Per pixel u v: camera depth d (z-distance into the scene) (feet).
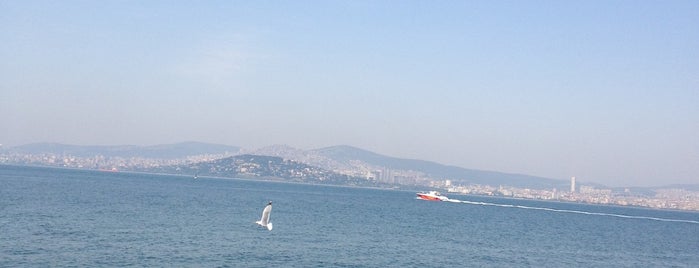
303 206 536.01
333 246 255.09
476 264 233.55
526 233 384.68
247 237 265.75
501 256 259.80
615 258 283.59
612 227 514.68
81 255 197.36
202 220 328.70
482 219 499.51
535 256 267.59
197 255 212.43
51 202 384.68
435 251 260.62
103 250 208.74
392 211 540.11
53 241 219.41
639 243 371.35
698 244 394.52
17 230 239.71
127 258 197.98
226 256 214.48
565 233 407.64
